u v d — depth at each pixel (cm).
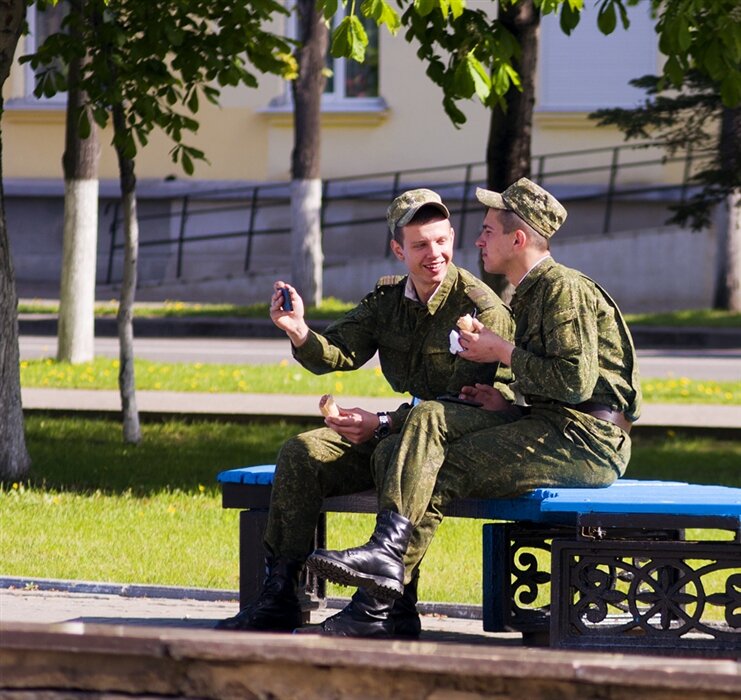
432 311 1158
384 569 1007
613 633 1041
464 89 1750
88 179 3416
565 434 1071
